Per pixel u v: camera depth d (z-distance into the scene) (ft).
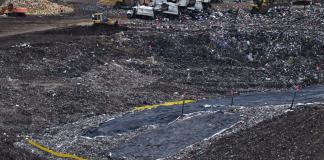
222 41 224.33
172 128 126.93
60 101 145.07
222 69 198.90
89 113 140.97
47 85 156.76
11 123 126.11
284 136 107.65
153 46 213.87
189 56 211.41
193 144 116.06
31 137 120.67
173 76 188.24
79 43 197.98
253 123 125.18
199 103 155.33
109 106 147.54
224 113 136.15
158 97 160.76
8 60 168.55
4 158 98.12
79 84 162.20
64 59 181.57
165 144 117.70
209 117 133.08
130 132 126.11
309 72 202.69
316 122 113.70
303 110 128.16
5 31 209.97
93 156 111.96
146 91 166.50
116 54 200.03
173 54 211.20
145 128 128.06
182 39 220.43
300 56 217.97
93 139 121.49
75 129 127.95
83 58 186.80
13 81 154.30
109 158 110.93
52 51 183.93
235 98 164.96
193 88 176.14
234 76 194.70
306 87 186.80
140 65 193.77
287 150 98.99
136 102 153.58
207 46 220.23
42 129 127.24
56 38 202.28
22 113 133.28
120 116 139.44
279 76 198.59
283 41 226.58
